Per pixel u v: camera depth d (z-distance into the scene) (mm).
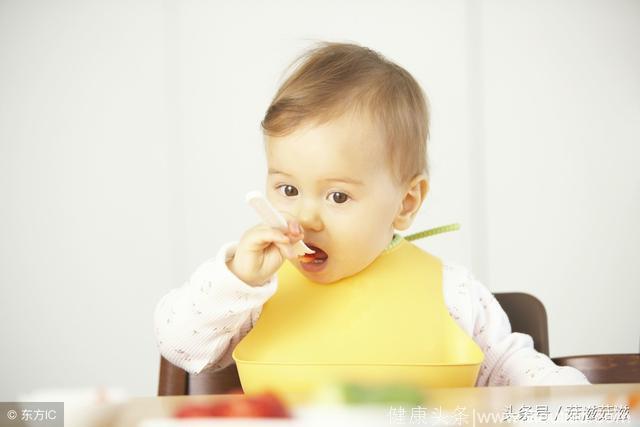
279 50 4047
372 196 1262
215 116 4051
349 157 1229
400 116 1318
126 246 4012
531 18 4066
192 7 4074
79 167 4039
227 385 1349
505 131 4039
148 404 746
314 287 1304
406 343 1242
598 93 4078
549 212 4035
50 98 4051
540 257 4020
